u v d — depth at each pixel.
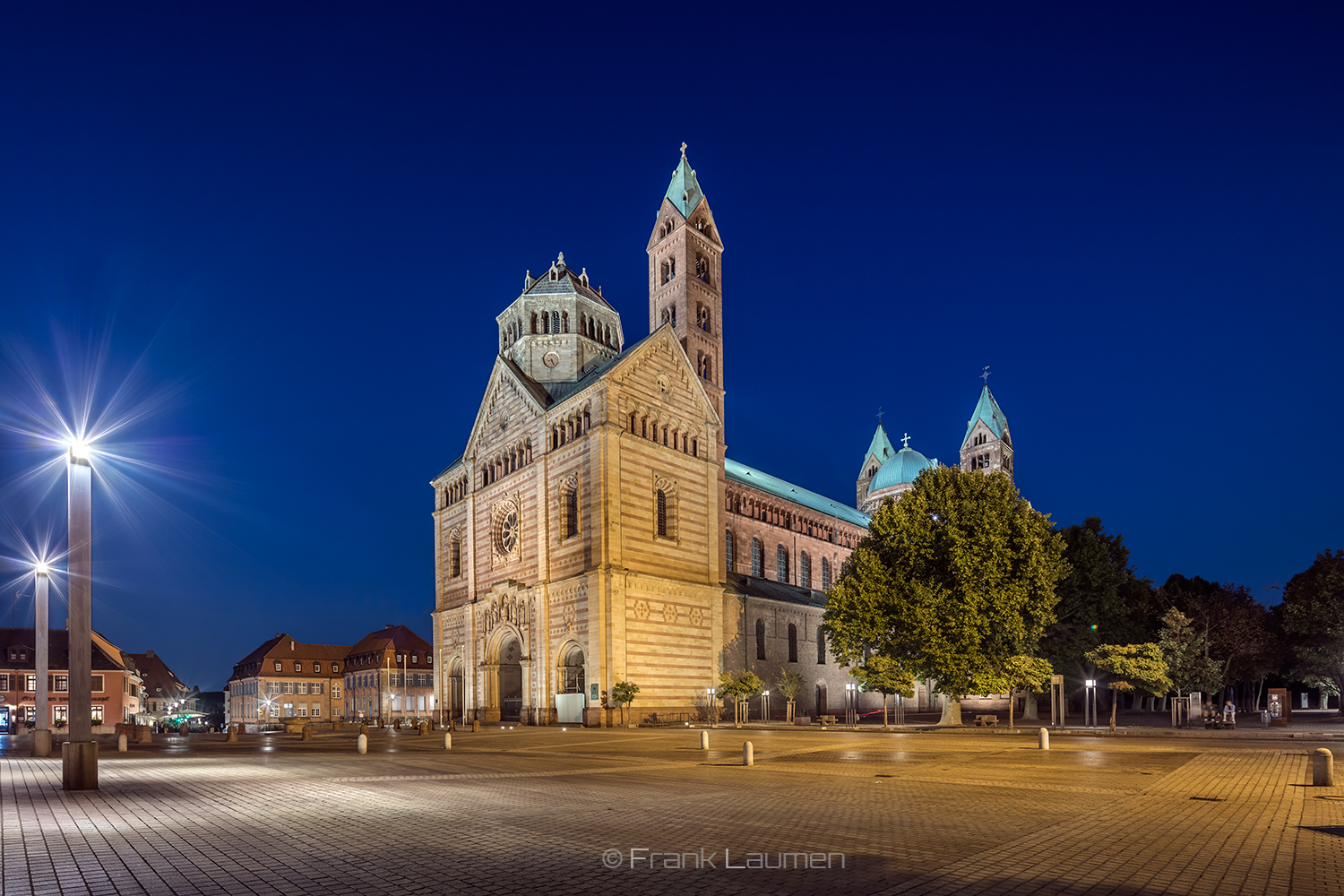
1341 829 16.95
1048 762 31.28
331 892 12.09
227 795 22.75
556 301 81.69
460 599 83.31
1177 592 87.19
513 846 15.32
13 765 33.81
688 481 73.00
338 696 149.50
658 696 65.94
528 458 75.25
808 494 111.31
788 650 82.69
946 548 56.38
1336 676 79.44
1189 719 60.81
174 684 186.75
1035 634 57.53
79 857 14.57
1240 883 12.53
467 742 47.69
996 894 11.91
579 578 66.00
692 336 82.81
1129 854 14.55
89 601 24.83
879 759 33.16
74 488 24.98
